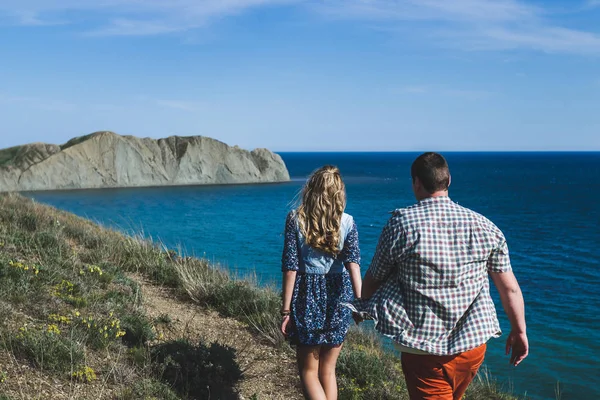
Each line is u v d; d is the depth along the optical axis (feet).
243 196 230.68
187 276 23.95
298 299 11.45
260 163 338.34
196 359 14.03
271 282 31.53
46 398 10.89
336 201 11.34
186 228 117.29
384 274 9.67
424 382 9.28
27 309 15.30
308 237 11.23
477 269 9.14
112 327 15.24
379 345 22.84
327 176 11.36
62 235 28.63
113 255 27.09
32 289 16.87
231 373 14.24
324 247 11.24
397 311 9.27
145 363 13.74
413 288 9.16
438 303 9.02
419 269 9.09
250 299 21.53
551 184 331.57
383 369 17.22
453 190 276.21
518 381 30.48
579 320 46.65
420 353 9.22
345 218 11.65
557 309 51.11
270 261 72.43
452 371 9.11
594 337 40.88
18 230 26.48
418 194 9.96
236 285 22.99
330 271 11.59
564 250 94.73
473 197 231.91
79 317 15.53
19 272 17.72
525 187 301.02
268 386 14.52
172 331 17.35
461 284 9.04
